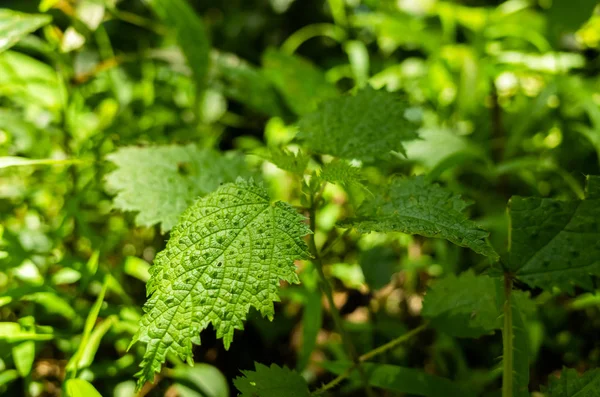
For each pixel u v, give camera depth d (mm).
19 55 716
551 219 500
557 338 685
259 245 455
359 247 727
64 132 705
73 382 499
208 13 1323
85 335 542
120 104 804
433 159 692
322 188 515
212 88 885
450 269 688
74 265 584
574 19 849
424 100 978
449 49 955
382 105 555
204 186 560
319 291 619
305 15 1287
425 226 464
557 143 875
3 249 583
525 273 499
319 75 914
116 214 720
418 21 1096
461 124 939
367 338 686
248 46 1293
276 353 694
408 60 1050
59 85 717
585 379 490
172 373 583
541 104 775
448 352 678
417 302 714
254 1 1300
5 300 553
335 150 541
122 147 575
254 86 894
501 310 513
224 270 448
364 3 1194
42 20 583
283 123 929
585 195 498
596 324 680
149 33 1182
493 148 864
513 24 966
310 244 508
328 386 514
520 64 880
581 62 959
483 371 658
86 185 668
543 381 661
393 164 705
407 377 546
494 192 817
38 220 696
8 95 711
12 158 525
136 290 701
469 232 457
